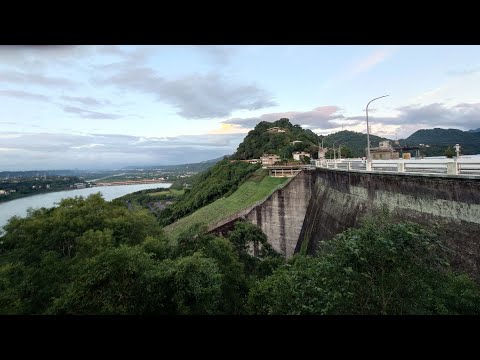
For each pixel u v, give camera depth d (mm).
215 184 117938
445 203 17172
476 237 14977
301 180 53531
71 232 33906
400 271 10828
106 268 18188
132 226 38812
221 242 28578
